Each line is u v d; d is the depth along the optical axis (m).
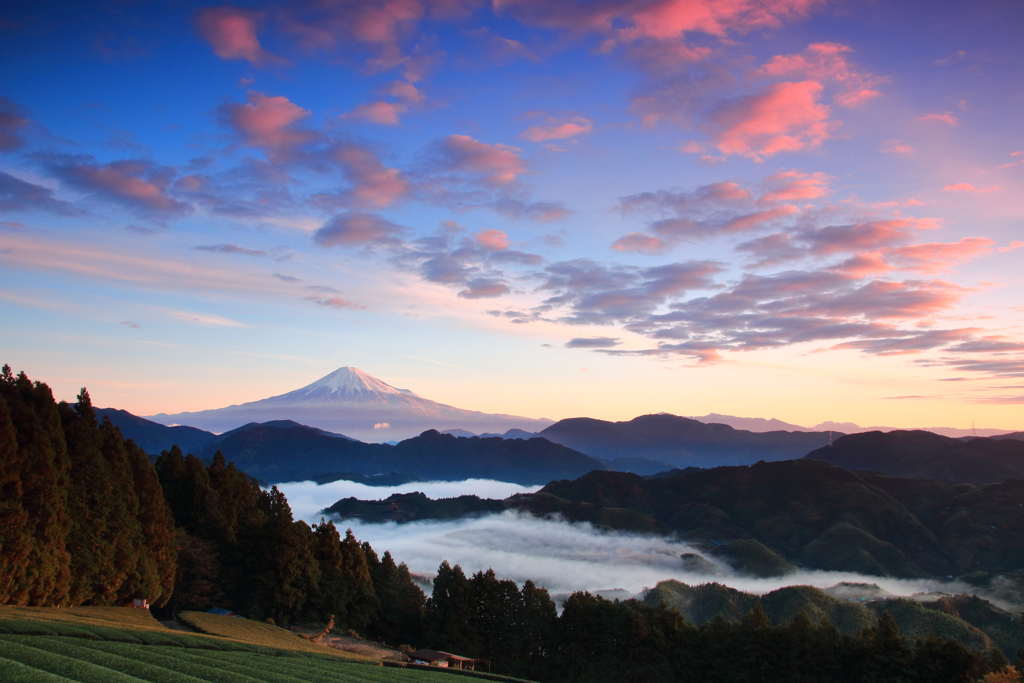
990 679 53.31
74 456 56.22
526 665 80.69
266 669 36.53
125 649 33.75
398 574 97.62
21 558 44.31
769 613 133.38
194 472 85.31
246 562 79.31
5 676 23.42
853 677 68.06
